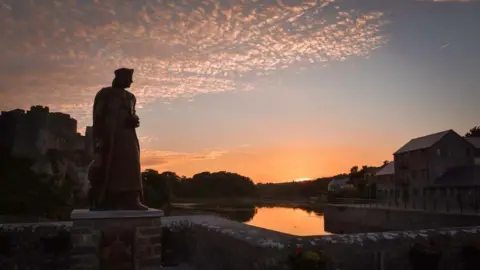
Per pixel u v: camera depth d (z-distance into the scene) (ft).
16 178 187.73
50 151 224.74
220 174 442.09
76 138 245.24
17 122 217.77
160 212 27.86
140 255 26.99
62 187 204.95
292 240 35.76
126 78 28.99
